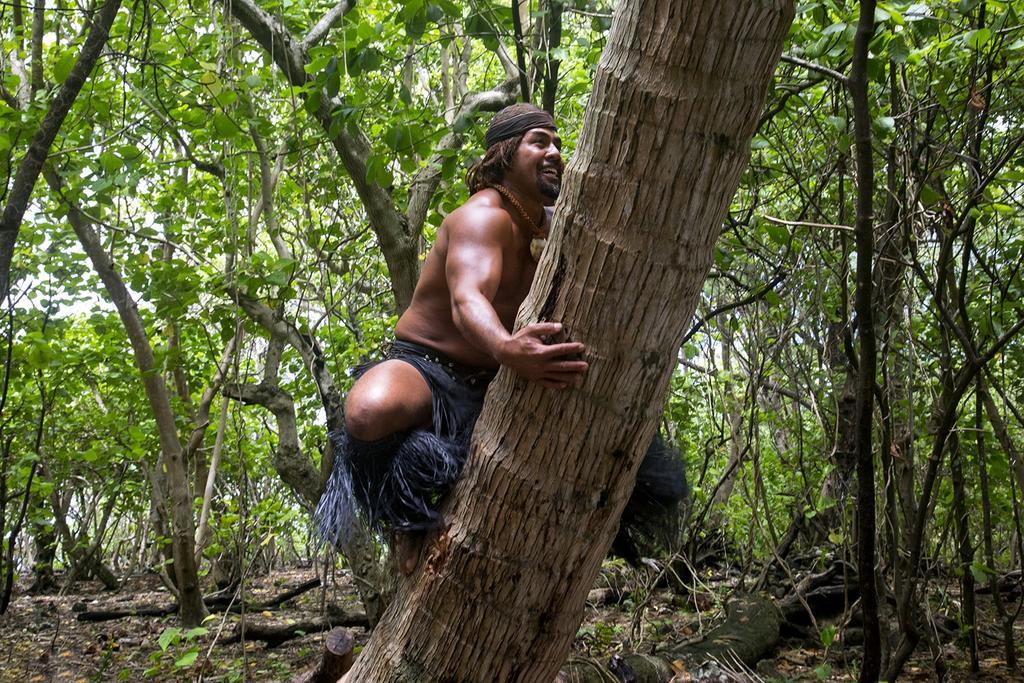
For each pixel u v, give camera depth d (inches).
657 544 117.3
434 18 190.5
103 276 280.2
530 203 106.0
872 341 143.3
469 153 227.1
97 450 407.2
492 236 100.1
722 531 371.6
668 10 79.0
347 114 193.0
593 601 320.8
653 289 84.8
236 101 224.8
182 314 254.1
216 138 243.3
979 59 186.2
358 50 195.9
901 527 227.9
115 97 272.2
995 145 221.0
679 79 79.9
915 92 201.8
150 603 445.4
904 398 226.4
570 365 85.4
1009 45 181.3
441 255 107.6
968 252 171.5
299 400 350.0
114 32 245.9
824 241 219.8
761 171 250.8
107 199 230.1
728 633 248.4
